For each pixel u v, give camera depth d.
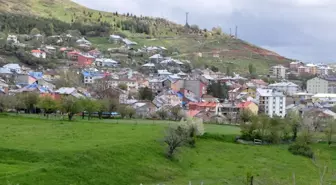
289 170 112.00
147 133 125.12
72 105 155.50
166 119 186.62
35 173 76.12
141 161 98.81
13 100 172.62
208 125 172.12
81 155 90.12
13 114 164.25
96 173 85.38
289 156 129.12
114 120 165.75
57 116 168.75
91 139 110.19
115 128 133.12
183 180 94.06
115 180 85.75
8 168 78.06
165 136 112.75
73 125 135.12
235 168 108.00
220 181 94.00
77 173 82.38
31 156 86.75
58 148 93.56
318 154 88.12
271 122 153.50
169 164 103.44
